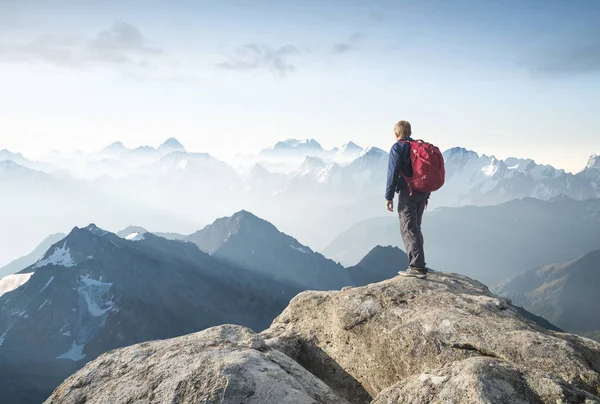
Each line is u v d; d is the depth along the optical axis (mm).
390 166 5832
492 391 3502
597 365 4340
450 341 4727
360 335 5461
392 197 5969
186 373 4055
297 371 4582
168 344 4684
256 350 4539
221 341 4656
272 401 3805
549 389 3553
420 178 5648
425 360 4762
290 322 6402
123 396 4023
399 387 3916
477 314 5082
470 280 6324
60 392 4336
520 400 3490
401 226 6113
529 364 4227
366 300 5723
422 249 6027
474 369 3707
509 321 4824
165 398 3893
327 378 5621
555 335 4715
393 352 5051
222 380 3910
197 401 3799
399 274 6305
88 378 4391
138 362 4418
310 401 3893
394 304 5527
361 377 5352
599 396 3896
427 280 6000
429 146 5742
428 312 5164
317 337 5969
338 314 5762
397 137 6039
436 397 3633
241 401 3789
